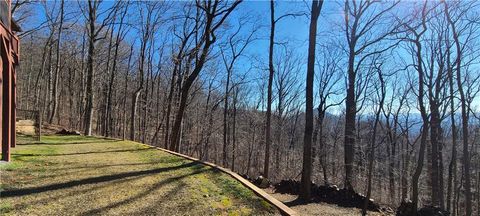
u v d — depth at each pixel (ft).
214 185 24.95
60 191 20.79
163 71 111.96
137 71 119.75
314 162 82.38
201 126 114.11
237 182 26.09
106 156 35.96
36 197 19.15
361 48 69.21
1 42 25.81
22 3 86.79
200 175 28.02
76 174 25.68
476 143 96.63
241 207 20.27
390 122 101.60
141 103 107.76
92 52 74.90
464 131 70.85
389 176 86.12
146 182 24.70
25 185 21.29
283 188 47.83
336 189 43.78
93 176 25.41
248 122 119.03
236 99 116.16
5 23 27.40
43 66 109.81
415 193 50.14
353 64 65.51
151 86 110.93
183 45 75.87
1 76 25.53
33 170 25.75
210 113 112.88
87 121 72.49
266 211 19.90
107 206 18.78
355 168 62.44
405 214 40.70
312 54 43.55
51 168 27.14
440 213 40.50
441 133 82.94
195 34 75.92
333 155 94.58
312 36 43.65
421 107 69.46
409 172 88.99
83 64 102.27
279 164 97.40
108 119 87.15
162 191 22.54
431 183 78.38
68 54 119.55
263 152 108.37
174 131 56.59
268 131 63.57
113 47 107.34
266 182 50.06
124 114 105.19
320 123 90.33
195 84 108.99
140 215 17.84
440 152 82.74
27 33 92.73
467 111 85.61
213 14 54.49
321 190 44.27
